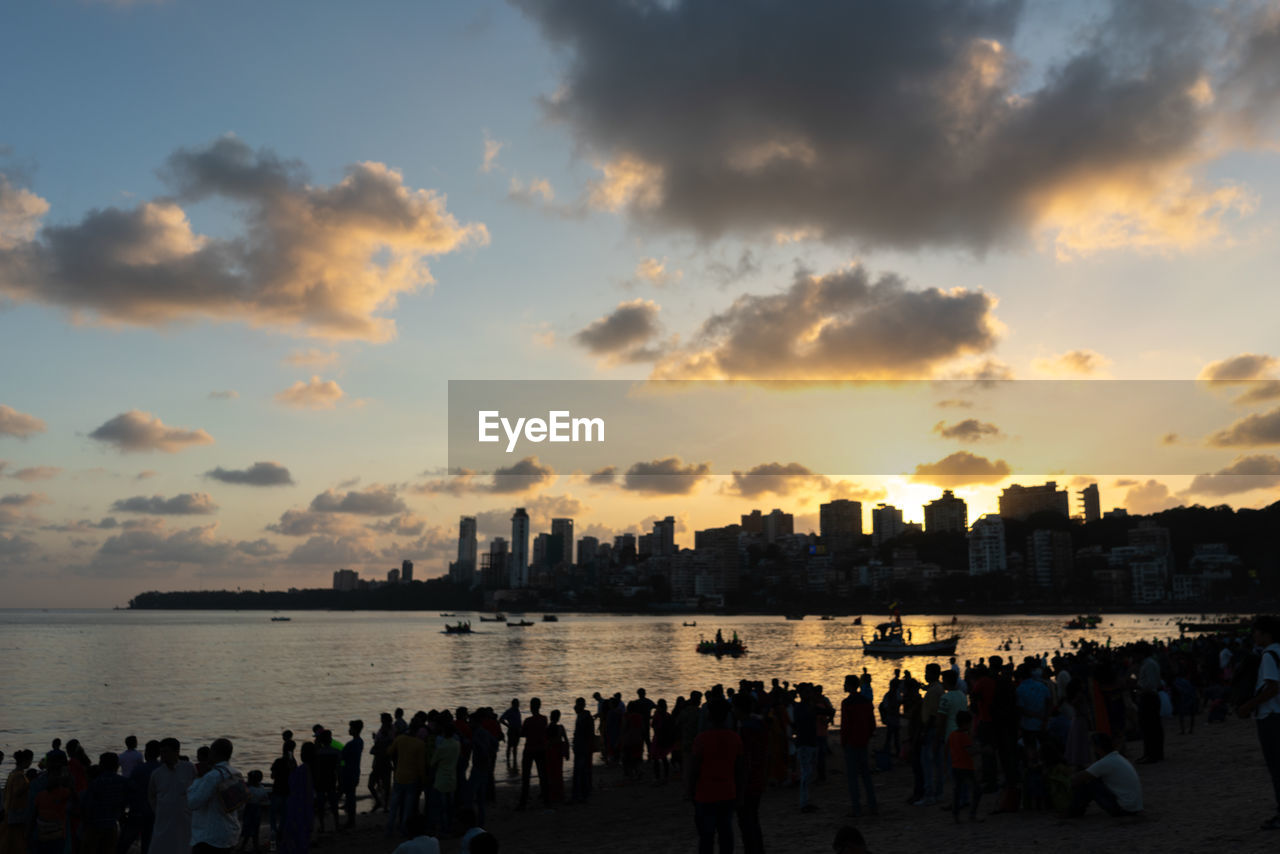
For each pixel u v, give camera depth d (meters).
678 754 24.86
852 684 15.70
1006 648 123.56
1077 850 10.75
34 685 83.56
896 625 126.62
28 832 13.43
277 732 49.78
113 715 59.03
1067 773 13.40
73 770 16.16
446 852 16.64
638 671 95.50
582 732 22.23
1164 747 19.56
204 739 47.28
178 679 90.06
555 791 21.75
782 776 19.92
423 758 17.91
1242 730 21.52
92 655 135.75
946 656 113.25
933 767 16.44
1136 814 12.21
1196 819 11.65
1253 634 10.56
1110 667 17.16
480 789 18.16
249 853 18.89
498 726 20.81
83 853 13.34
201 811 11.72
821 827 14.80
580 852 15.66
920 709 16.14
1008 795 14.06
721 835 10.16
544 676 89.31
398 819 17.84
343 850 18.08
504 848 16.66
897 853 11.84
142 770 14.09
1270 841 9.97
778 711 20.19
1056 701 18.03
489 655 131.12
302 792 14.38
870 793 15.44
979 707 14.33
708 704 10.64
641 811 20.38
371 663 114.12
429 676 91.19
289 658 126.06
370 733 49.56
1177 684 22.39
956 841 12.21
